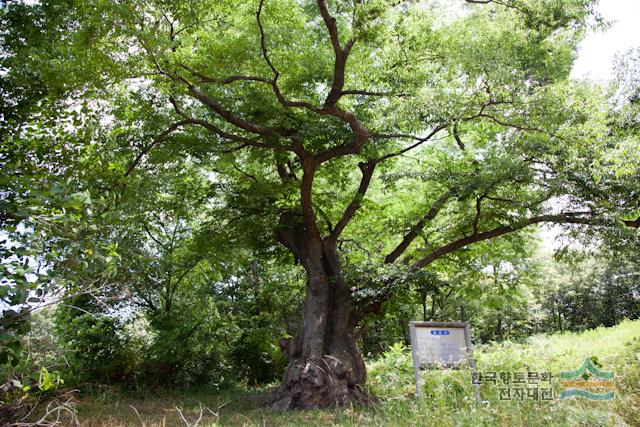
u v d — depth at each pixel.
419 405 5.62
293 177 15.04
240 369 18.53
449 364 7.71
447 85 12.04
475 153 14.09
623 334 13.72
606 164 11.95
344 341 12.80
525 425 4.73
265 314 18.91
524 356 7.68
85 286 5.00
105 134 8.70
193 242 15.51
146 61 9.61
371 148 13.34
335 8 12.91
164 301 18.41
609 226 12.28
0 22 11.18
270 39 11.62
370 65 12.98
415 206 15.34
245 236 14.40
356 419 7.42
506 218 13.60
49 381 5.04
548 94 10.86
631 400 5.40
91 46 9.06
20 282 4.15
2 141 6.89
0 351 4.31
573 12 11.47
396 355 14.57
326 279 13.53
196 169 15.84
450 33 11.86
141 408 10.92
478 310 30.20
